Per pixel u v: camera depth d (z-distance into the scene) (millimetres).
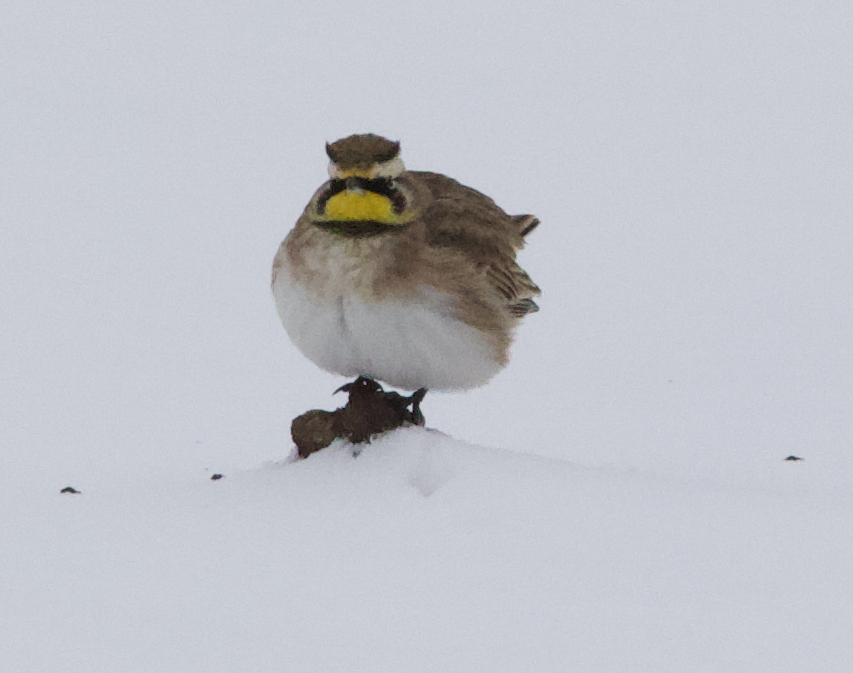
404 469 15430
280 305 15820
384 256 15219
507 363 16500
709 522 14688
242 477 16078
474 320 15750
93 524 15031
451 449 15633
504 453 15797
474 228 16062
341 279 15219
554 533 14297
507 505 14773
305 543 14242
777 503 15406
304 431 16094
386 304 15281
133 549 14305
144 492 16156
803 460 18609
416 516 14617
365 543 14180
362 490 15148
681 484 15891
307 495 15242
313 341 15766
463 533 14281
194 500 15547
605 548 14023
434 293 15406
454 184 16844
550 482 15258
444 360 15766
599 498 15086
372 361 15812
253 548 14203
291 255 15516
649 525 14531
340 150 15117
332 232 15219
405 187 15594
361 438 15875
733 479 17438
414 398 16406
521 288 16750
